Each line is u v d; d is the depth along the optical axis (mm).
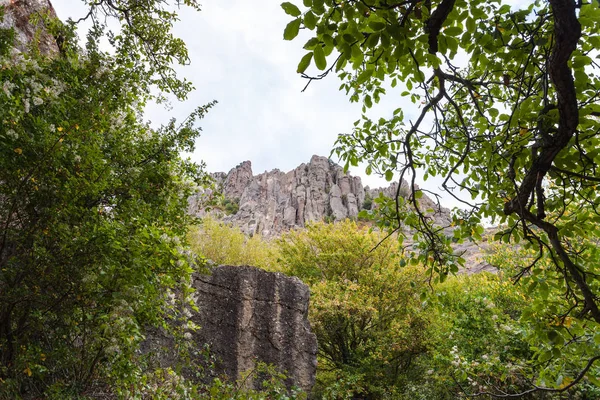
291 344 9531
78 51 4805
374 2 1627
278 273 10172
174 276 3994
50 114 3709
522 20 2139
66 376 3969
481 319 9352
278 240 20328
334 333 14797
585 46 2111
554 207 2672
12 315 3742
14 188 3502
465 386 7691
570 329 2676
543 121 2010
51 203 3553
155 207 5004
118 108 4922
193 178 5668
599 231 2621
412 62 1949
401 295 15141
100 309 3613
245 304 9367
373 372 14094
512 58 2354
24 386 3799
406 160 2354
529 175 2133
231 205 91562
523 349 7598
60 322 3814
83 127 3867
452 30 1734
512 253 11766
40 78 3914
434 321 13844
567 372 3643
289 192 90062
